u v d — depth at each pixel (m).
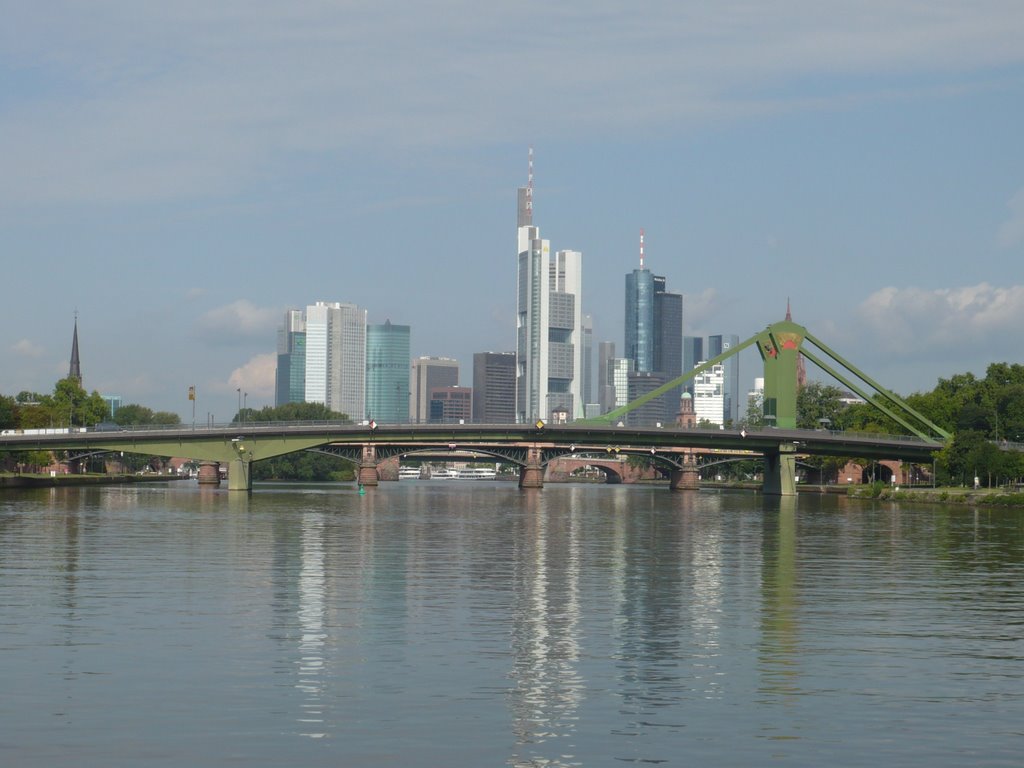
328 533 108.69
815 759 30.66
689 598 60.34
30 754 30.41
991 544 102.94
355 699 36.22
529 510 175.25
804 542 104.56
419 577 68.88
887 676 40.41
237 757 30.28
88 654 42.66
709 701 36.50
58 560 77.62
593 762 30.19
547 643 45.75
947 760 30.67
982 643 47.09
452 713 34.69
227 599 57.66
